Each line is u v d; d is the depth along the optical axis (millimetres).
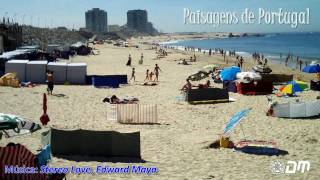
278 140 20188
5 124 13242
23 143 17938
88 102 29312
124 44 157625
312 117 25406
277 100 31266
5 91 32938
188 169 15508
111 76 37938
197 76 44469
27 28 131875
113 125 22625
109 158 16453
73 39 167500
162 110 27047
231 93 34594
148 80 43969
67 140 16469
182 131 21594
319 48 146500
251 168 15867
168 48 148750
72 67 38781
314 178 14961
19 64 38312
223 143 18766
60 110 26203
